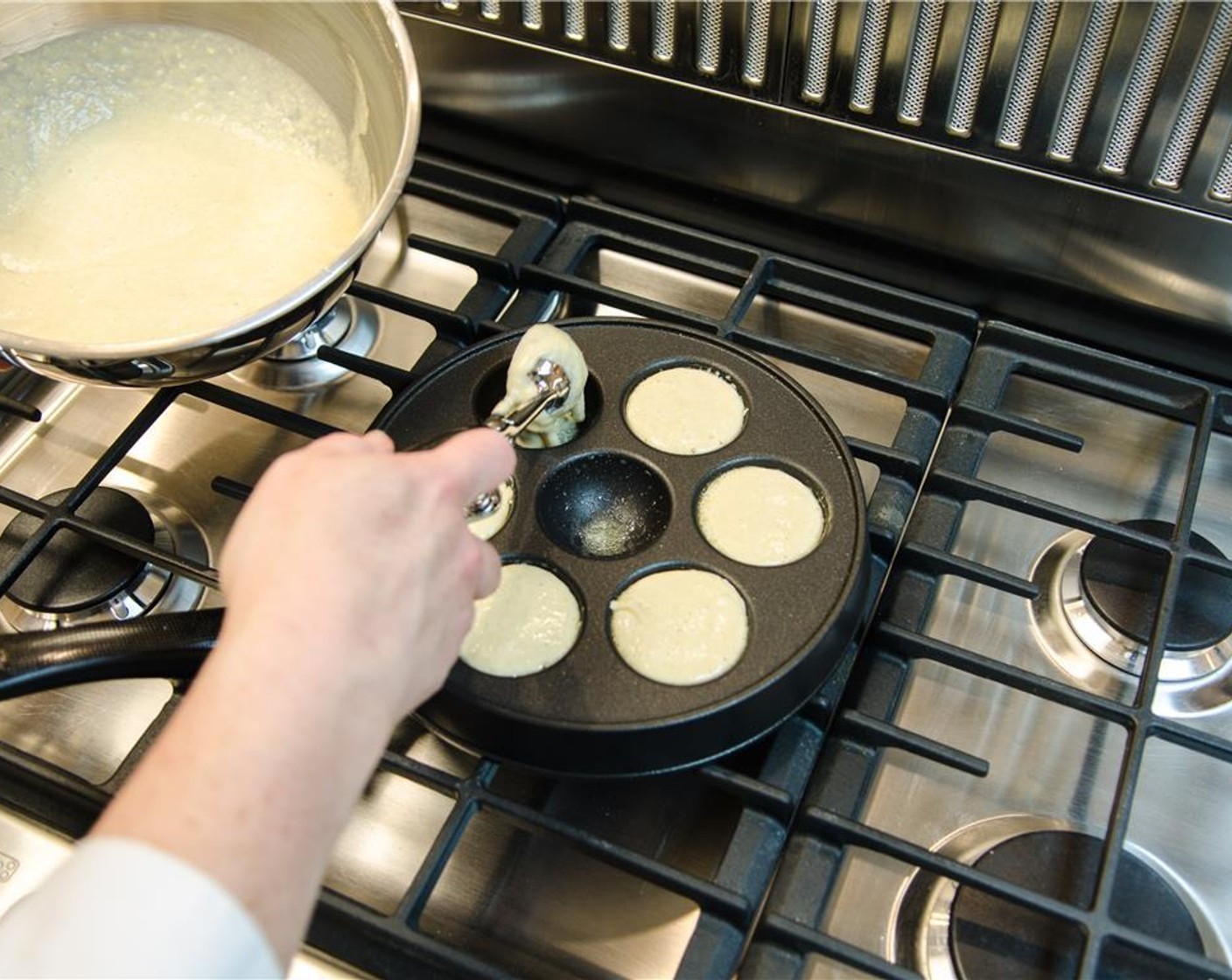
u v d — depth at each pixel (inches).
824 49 22.9
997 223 24.0
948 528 21.9
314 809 11.6
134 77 24.1
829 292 25.6
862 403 25.6
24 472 24.4
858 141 24.0
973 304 25.9
